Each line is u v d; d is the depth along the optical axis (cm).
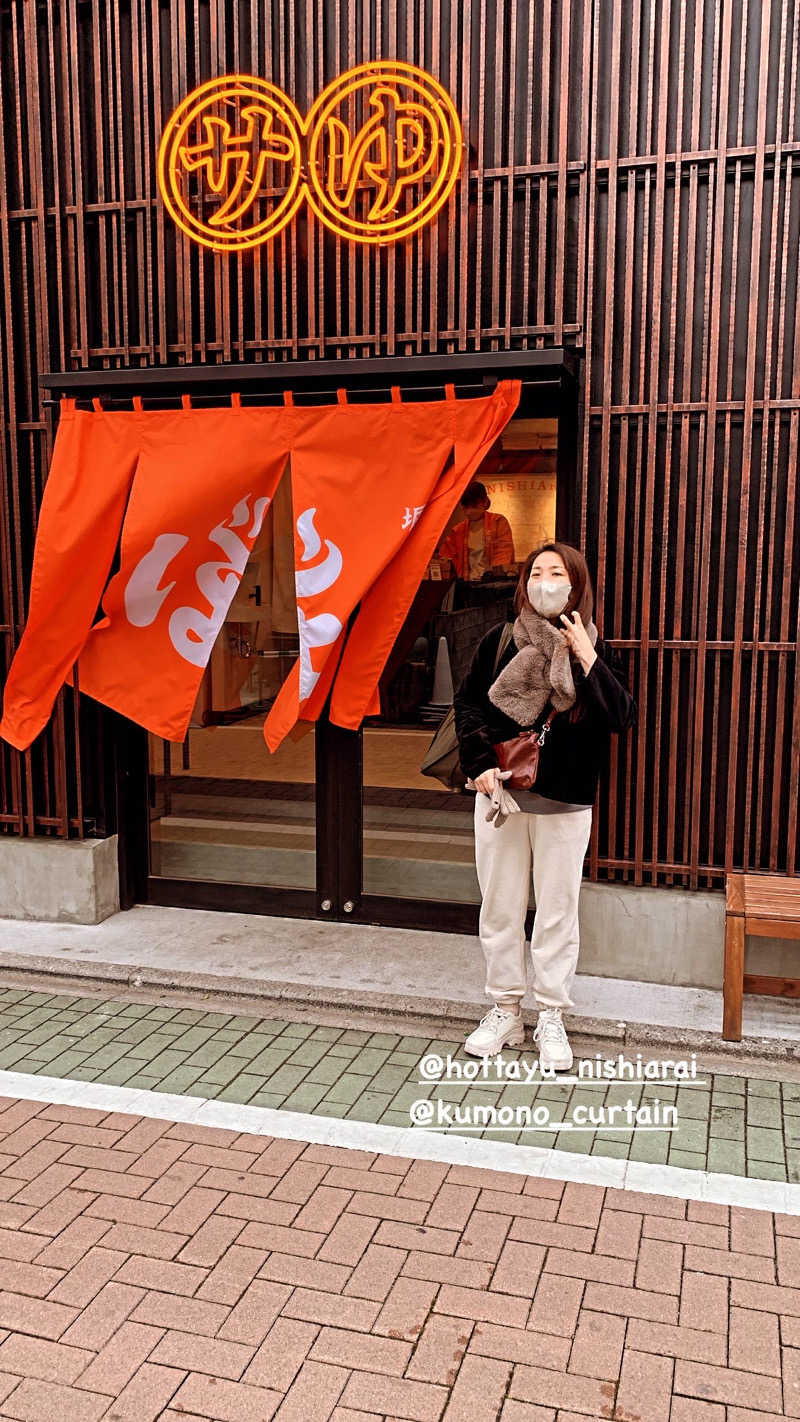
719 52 431
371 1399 248
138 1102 379
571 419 469
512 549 487
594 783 405
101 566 491
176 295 509
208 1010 457
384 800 525
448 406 438
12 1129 361
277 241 491
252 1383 252
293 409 456
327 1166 341
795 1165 344
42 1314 274
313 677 451
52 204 522
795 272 432
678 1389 252
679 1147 354
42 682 509
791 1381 255
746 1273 292
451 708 508
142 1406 246
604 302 455
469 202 467
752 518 448
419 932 527
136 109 500
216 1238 305
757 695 454
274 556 517
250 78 479
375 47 469
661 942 467
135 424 477
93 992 475
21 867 545
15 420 530
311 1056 416
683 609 459
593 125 444
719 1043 415
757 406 438
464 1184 333
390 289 472
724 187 433
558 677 379
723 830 468
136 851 562
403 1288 285
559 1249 302
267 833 545
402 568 451
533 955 414
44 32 514
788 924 405
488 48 461
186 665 487
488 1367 258
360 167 470
